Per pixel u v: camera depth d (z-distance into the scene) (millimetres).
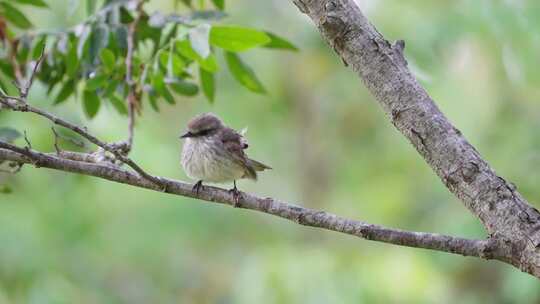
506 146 14969
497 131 15602
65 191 13922
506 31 13719
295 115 18234
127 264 16156
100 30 8508
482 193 5254
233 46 7547
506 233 5176
